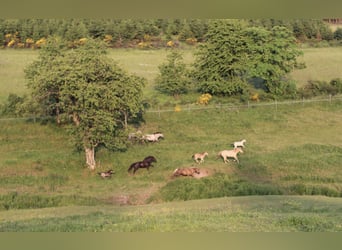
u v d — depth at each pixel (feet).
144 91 183.21
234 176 120.57
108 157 134.72
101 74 130.21
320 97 183.83
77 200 109.29
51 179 121.90
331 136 155.94
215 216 79.41
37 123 152.25
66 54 142.00
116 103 129.08
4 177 122.01
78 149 137.28
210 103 175.94
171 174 123.75
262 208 88.22
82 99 125.08
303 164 127.24
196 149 141.18
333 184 116.26
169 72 181.47
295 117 168.35
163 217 79.82
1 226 78.59
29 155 134.92
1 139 144.56
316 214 80.84
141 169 126.82
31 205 106.83
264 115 167.94
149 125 157.99
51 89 133.28
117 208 98.84
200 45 184.14
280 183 117.39
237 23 184.24
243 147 141.90
